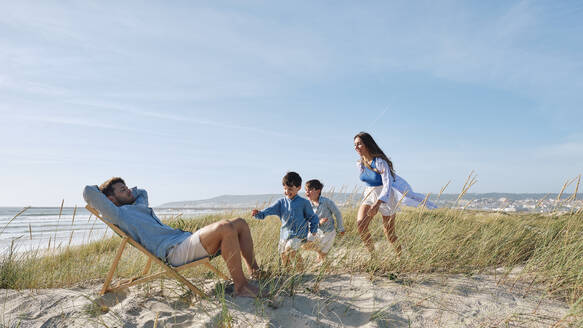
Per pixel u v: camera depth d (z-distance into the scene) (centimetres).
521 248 418
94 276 422
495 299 303
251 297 305
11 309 301
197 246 307
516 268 385
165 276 326
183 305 305
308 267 364
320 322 264
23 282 375
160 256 314
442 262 394
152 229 323
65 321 274
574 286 309
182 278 310
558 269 336
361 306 293
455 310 282
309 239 439
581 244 352
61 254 459
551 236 399
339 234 461
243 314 278
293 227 425
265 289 325
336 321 268
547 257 362
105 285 320
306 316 272
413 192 440
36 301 316
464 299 304
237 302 299
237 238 317
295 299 306
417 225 432
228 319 258
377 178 438
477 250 416
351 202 561
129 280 356
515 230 441
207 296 313
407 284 341
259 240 494
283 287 323
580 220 386
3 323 274
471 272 374
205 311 282
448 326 256
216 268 372
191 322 269
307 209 436
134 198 358
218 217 983
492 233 432
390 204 425
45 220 3109
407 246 402
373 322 262
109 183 347
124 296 326
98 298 316
